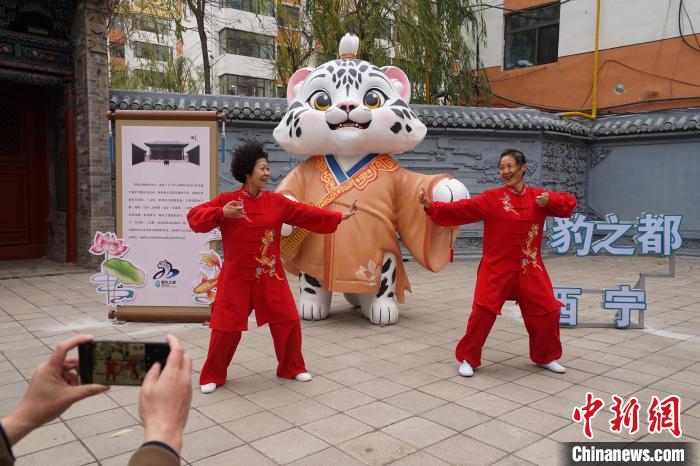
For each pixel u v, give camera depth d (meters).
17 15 8.30
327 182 5.58
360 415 3.43
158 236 5.63
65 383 1.19
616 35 12.17
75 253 9.22
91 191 8.65
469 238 10.95
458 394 3.79
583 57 12.70
